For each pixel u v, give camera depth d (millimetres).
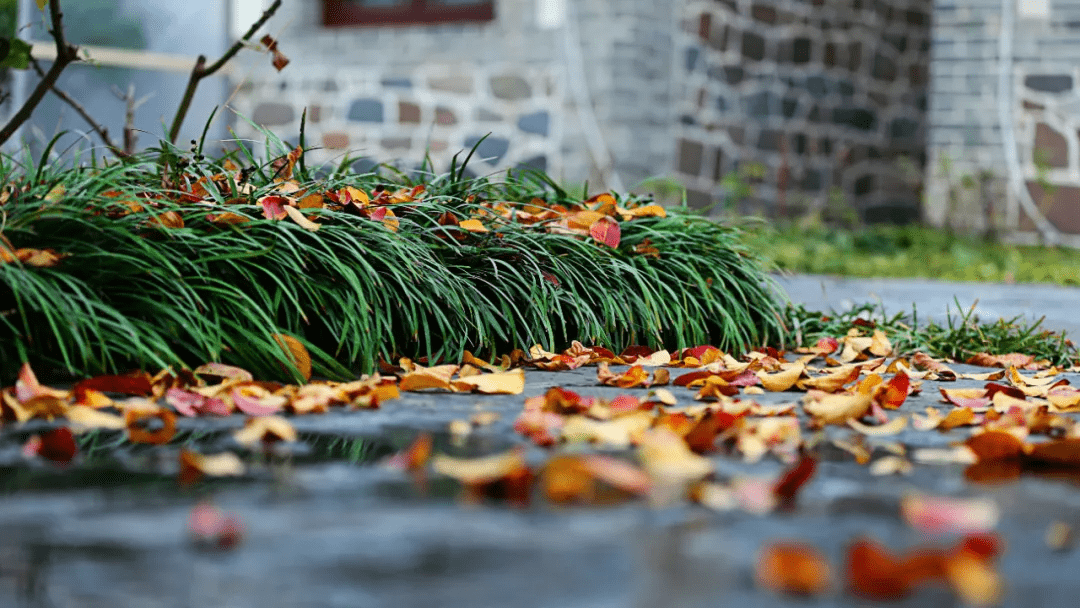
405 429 2189
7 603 1212
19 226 2672
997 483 1805
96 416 2129
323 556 1374
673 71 9992
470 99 10195
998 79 10695
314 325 2963
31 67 5566
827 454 2029
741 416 2250
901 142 11805
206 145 6203
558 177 9875
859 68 11438
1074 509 1644
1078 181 10617
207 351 2674
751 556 1390
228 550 1393
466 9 10500
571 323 3436
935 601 1242
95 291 2670
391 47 10422
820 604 1232
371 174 3756
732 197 9891
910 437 2219
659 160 9930
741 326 3736
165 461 1872
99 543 1411
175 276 2752
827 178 11234
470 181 3732
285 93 10664
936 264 8367
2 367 2508
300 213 2957
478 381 2666
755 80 10672
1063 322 5199
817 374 3330
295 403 2324
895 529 1519
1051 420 2320
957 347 3908
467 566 1343
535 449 2006
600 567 1346
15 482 1712
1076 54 10586
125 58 5855
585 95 9742
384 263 2998
